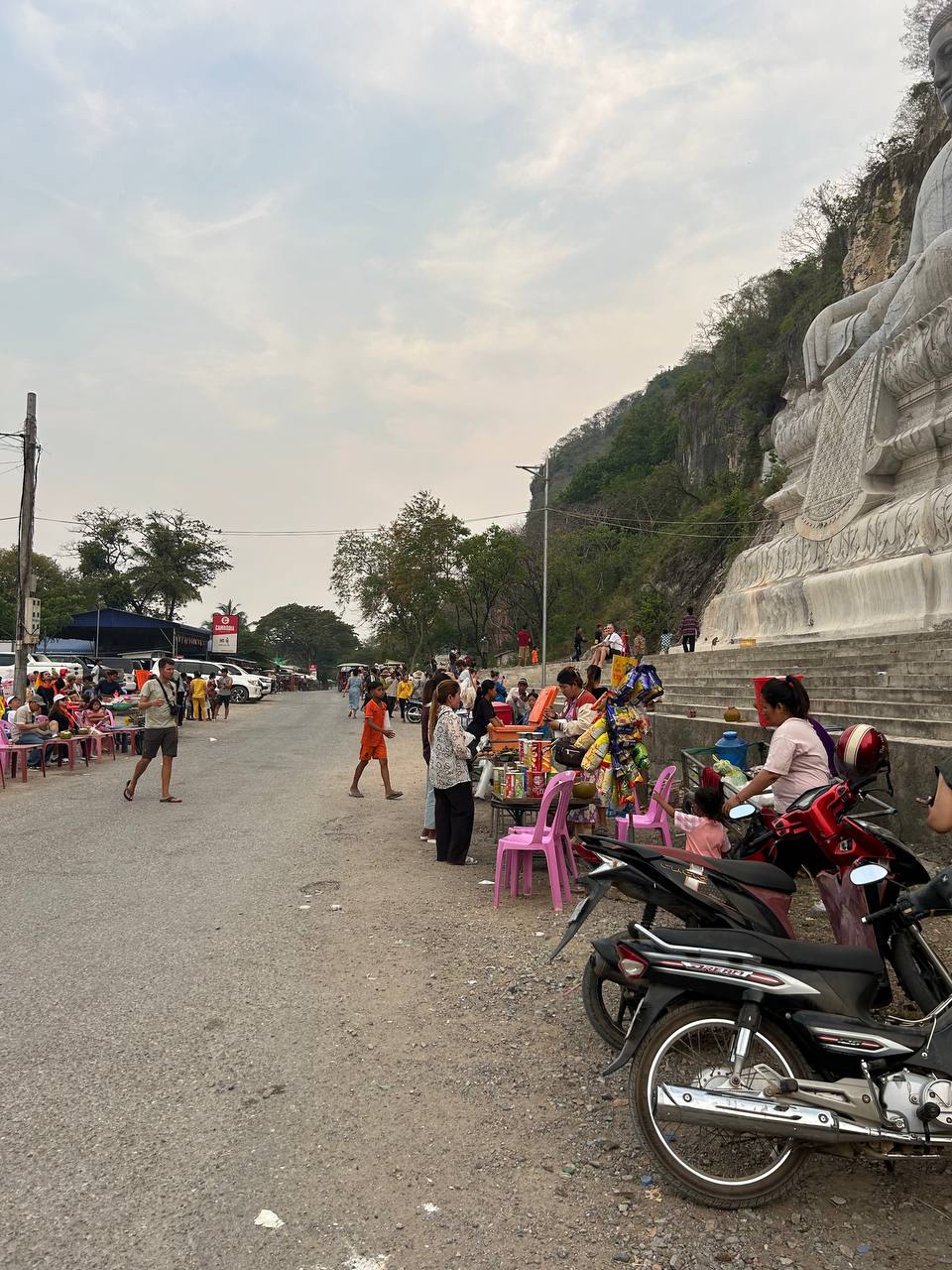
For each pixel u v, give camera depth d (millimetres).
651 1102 3141
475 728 11789
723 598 26016
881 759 4746
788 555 22859
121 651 50562
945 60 19781
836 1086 3045
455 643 69125
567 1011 4777
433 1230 2938
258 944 5871
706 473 62188
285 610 122938
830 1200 3176
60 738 15680
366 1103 3773
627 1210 3064
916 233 21812
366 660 115312
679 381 76500
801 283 54938
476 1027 4574
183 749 19734
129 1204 3049
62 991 5004
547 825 7242
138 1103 3744
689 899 3566
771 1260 2816
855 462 19969
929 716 10297
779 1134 3025
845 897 4434
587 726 7777
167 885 7383
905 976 3949
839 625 19125
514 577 58469
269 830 9844
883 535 18297
